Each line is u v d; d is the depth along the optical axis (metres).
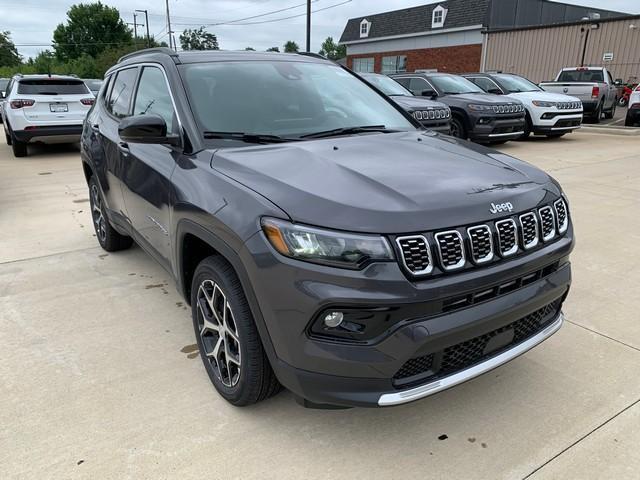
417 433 2.41
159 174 2.98
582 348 3.12
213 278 2.47
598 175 7.97
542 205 2.41
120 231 4.25
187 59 3.35
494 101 10.57
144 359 3.03
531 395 2.68
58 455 2.27
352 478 2.15
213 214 2.33
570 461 2.23
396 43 38.00
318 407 2.19
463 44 33.97
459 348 2.15
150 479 2.14
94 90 17.42
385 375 2.00
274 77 3.40
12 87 10.70
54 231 5.53
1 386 2.77
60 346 3.17
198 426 2.46
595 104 15.29
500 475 2.16
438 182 2.30
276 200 2.14
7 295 3.90
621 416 2.51
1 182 8.13
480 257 2.13
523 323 2.40
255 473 2.17
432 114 9.48
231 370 2.53
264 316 2.13
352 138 2.96
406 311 1.96
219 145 2.78
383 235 1.96
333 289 1.95
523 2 33.28
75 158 10.64
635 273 4.21
